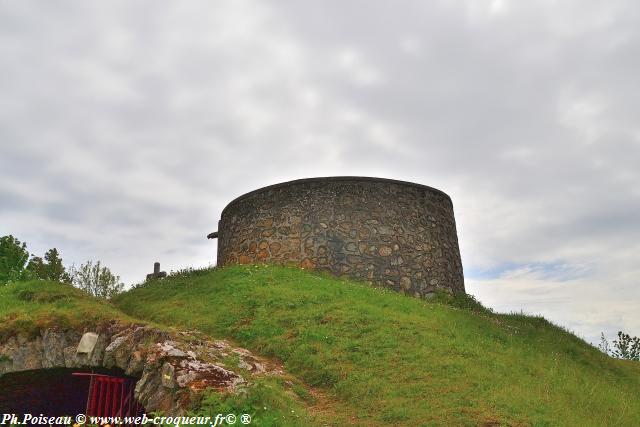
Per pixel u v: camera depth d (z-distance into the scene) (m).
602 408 8.94
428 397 8.54
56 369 11.30
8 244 21.75
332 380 9.61
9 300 13.32
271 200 19.67
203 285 16.09
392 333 11.29
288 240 18.84
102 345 10.95
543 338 14.65
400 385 9.05
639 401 10.41
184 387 8.27
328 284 15.12
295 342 11.17
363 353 10.44
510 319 17.27
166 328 10.88
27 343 11.39
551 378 10.02
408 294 18.42
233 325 12.60
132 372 9.73
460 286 20.86
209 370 8.80
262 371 9.87
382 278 18.17
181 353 9.19
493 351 11.09
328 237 18.33
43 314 11.95
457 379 9.18
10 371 11.23
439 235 20.22
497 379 9.27
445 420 7.68
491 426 7.48
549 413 8.05
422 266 19.09
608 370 13.66
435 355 10.23
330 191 18.91
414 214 19.56
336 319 12.18
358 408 8.53
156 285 17.62
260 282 15.31
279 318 12.52
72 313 12.04
